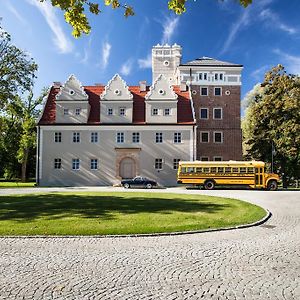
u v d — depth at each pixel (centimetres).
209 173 3856
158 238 1160
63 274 750
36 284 684
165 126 4706
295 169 4812
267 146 4903
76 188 3984
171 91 4812
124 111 4781
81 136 4706
